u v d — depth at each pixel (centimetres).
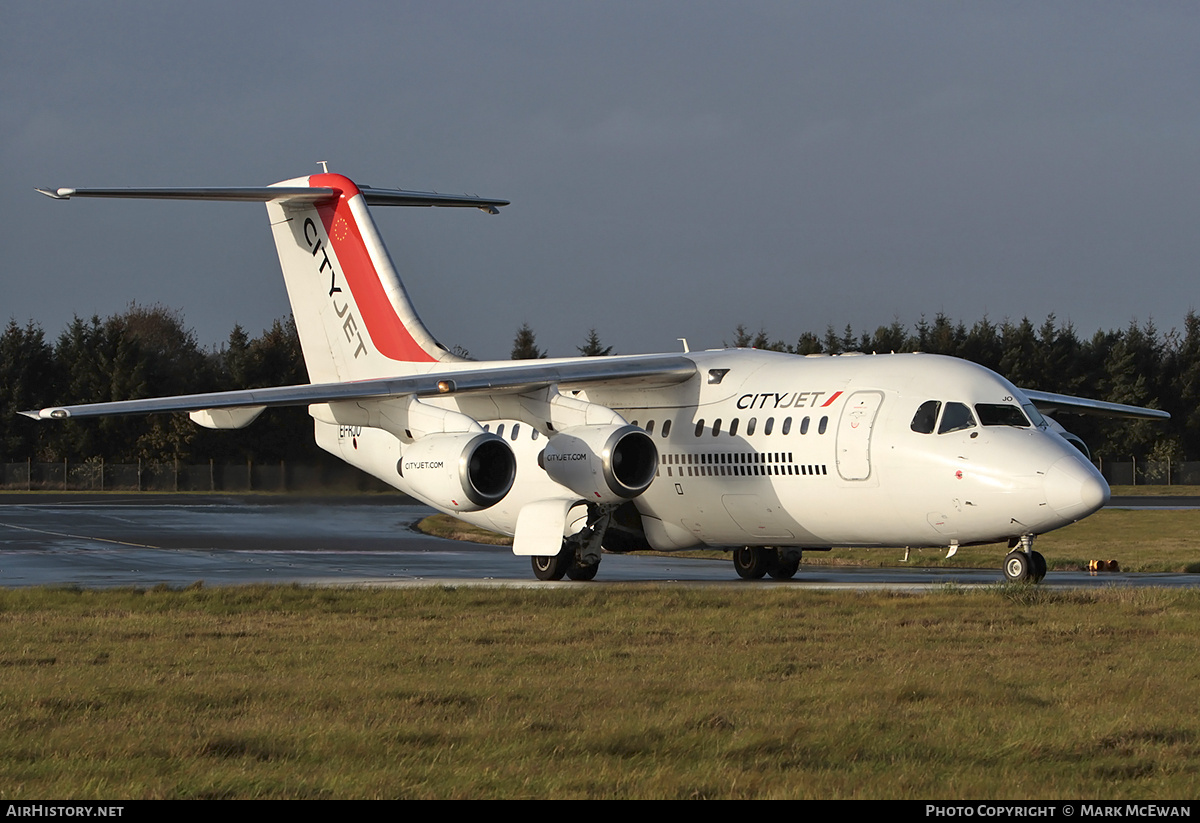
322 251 9769
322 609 6153
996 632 5119
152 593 6781
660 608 6078
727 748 3103
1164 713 3538
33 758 3080
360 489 16400
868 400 7625
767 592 6844
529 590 7019
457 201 9812
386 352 9506
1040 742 3148
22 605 6316
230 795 2747
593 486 7906
